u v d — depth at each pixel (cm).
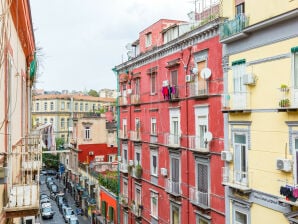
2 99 694
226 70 1531
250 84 1367
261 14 1306
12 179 819
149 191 2400
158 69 2230
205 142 1694
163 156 2175
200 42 1742
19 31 1122
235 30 1420
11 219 793
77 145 4838
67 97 7719
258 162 1347
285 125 1217
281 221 1235
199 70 1766
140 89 2550
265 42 1302
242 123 1434
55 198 5438
